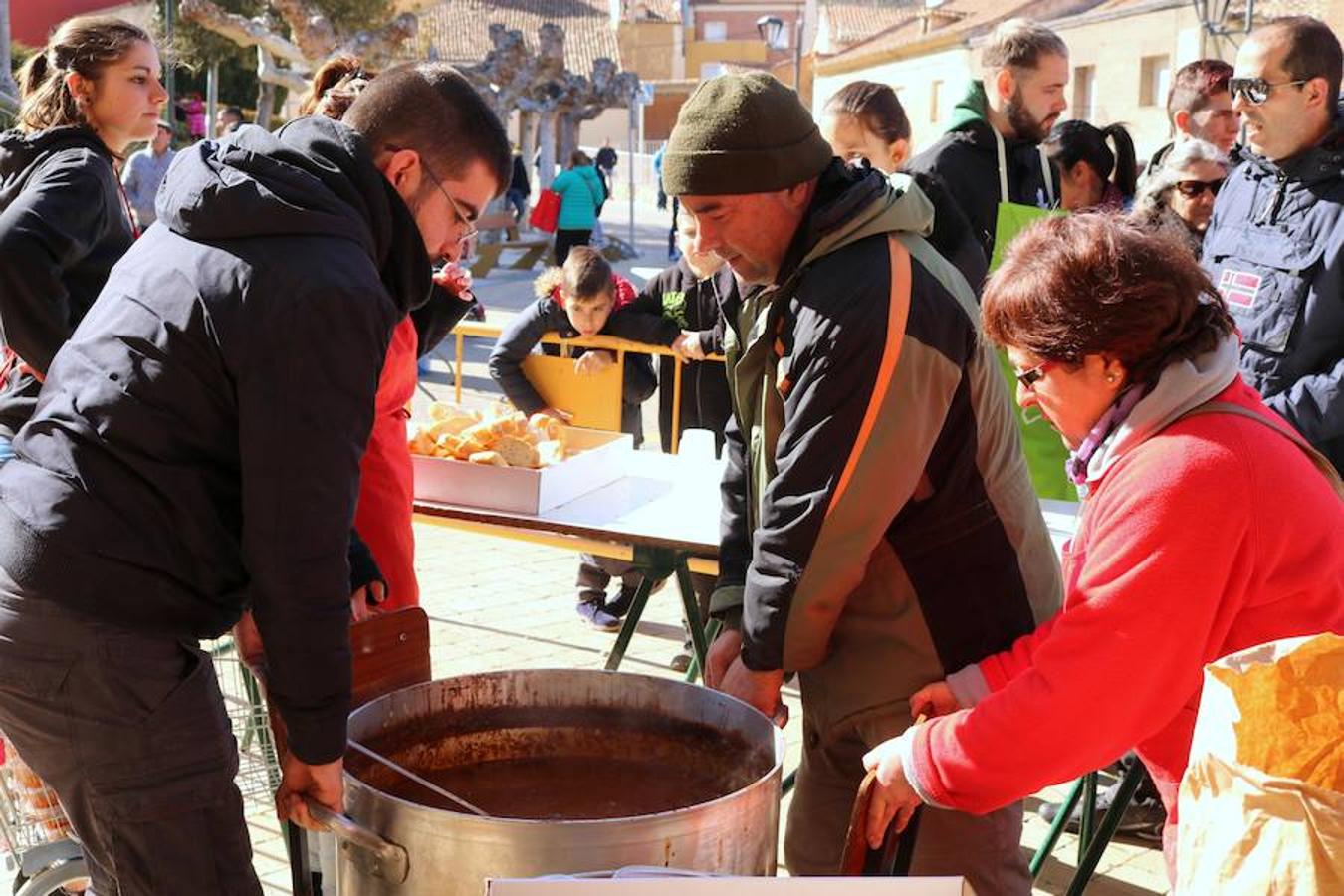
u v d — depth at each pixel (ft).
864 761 6.25
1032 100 12.93
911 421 6.56
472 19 184.44
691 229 14.32
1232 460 5.27
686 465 12.76
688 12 202.08
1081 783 10.17
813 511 6.68
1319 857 4.07
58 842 8.21
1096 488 5.72
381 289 6.00
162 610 6.09
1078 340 5.42
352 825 5.86
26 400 7.02
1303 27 10.41
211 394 5.90
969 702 6.48
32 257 10.11
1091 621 5.38
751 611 7.01
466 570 19.15
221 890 6.42
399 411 9.78
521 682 7.20
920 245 6.91
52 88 11.12
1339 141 10.52
